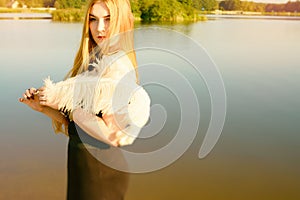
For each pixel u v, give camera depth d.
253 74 6.92
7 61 7.53
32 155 3.43
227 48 9.75
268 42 11.16
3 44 9.62
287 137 3.91
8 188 2.88
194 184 3.00
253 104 5.09
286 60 8.39
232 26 16.16
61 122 1.81
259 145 3.75
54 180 3.01
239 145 3.73
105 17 1.62
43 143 3.66
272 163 3.37
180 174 3.12
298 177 3.19
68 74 1.82
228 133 4.02
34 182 2.96
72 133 1.71
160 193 2.86
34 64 7.26
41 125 4.16
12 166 3.23
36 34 11.85
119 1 1.60
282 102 5.20
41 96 1.64
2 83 5.90
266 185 3.06
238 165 3.34
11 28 13.69
